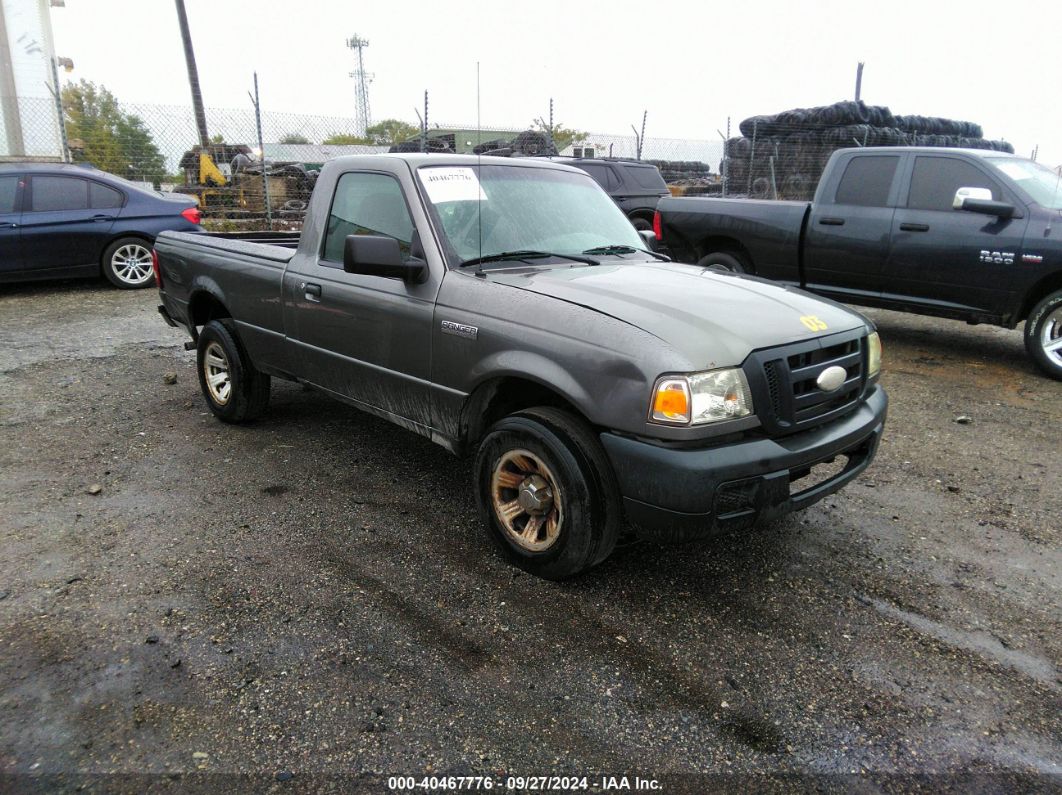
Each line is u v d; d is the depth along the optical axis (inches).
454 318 136.4
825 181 310.5
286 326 178.7
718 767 90.2
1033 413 228.5
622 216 184.2
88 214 409.4
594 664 108.3
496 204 156.9
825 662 110.3
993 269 264.8
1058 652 113.7
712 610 122.7
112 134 638.5
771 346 117.8
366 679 104.0
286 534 146.0
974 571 137.3
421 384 145.3
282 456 187.3
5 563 132.8
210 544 141.4
